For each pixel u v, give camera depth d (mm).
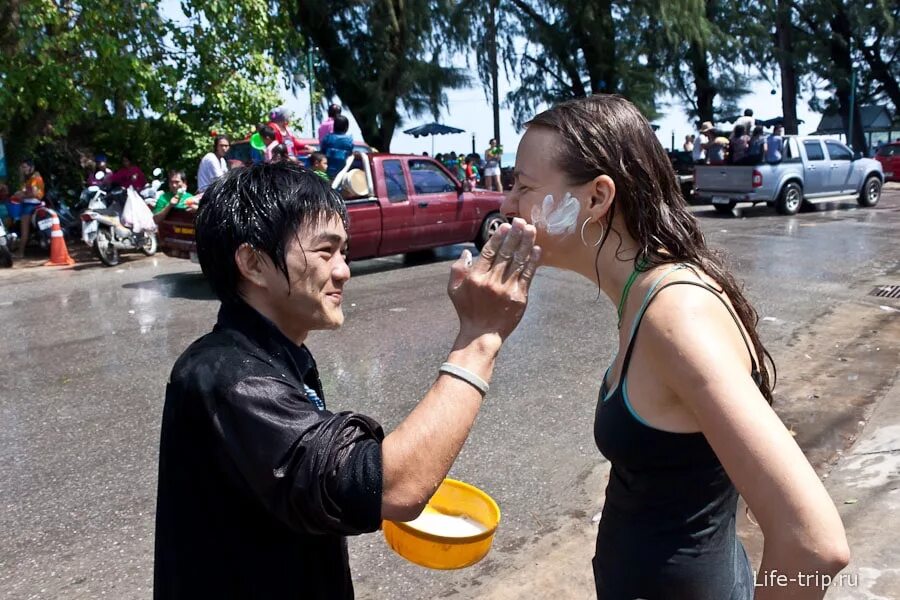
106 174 13195
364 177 8344
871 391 4781
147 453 4203
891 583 2674
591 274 1421
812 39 26188
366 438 1217
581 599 2777
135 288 9211
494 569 2996
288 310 1343
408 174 9914
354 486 1137
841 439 4051
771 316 6867
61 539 3295
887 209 16000
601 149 1320
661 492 1314
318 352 6074
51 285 9633
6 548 3225
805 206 17078
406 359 5820
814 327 6473
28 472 3980
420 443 1179
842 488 3447
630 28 20031
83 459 4137
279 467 1151
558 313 7141
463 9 18891
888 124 33375
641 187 1331
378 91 18250
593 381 5184
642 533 1352
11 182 13242
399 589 2887
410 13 18016
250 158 11180
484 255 1310
